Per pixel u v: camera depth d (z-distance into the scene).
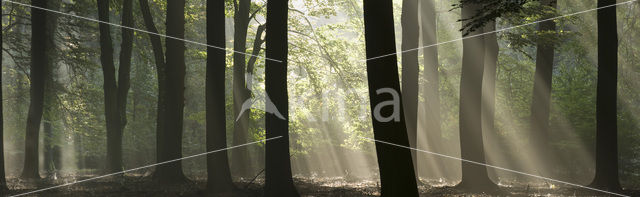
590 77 33.53
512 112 34.81
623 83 32.44
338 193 18.31
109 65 28.09
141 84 42.25
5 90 38.00
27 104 37.41
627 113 31.52
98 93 36.16
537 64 26.53
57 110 33.41
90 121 37.78
